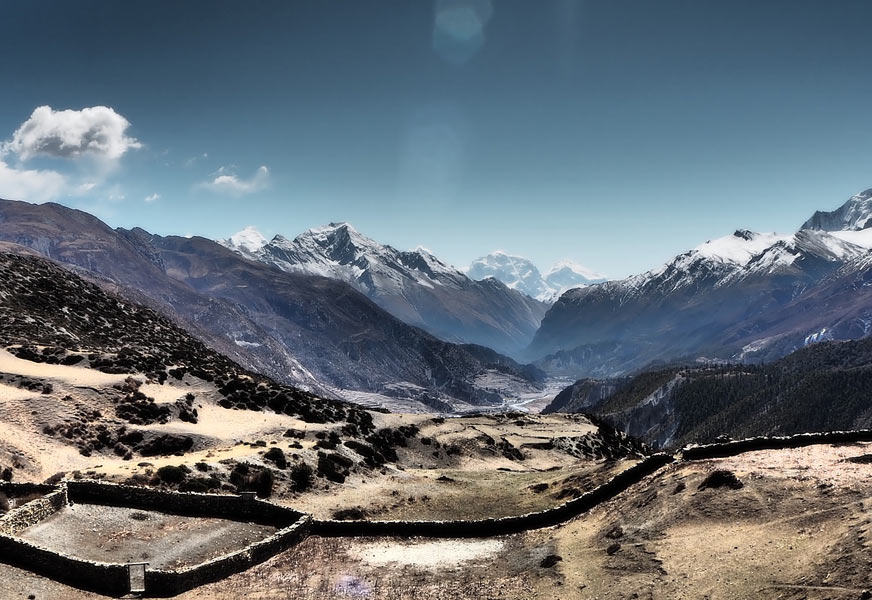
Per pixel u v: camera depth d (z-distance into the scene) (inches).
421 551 2098.9
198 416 3752.5
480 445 4722.0
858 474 1770.4
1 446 2630.4
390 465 3742.6
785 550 1514.5
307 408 4407.0
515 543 2156.7
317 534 2241.6
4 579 1641.2
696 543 1691.7
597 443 5565.9
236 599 1676.9
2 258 6515.8
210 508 2283.5
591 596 1616.6
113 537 2005.4
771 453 2182.6
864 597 1234.6
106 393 3567.9
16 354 3976.4
